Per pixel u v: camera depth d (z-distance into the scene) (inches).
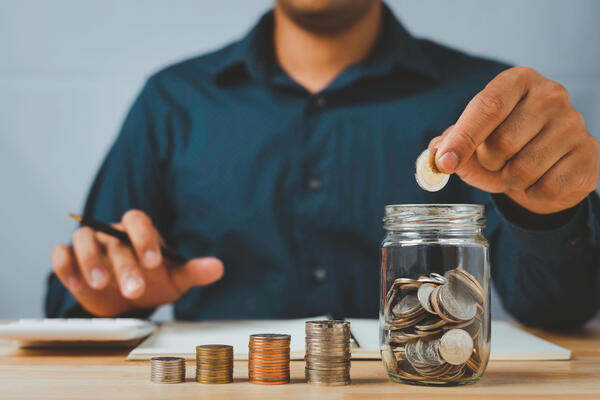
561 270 32.3
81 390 18.5
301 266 45.8
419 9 69.2
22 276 66.1
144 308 36.7
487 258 19.1
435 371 18.6
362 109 47.5
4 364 23.1
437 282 18.3
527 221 27.1
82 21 68.1
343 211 46.1
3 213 66.2
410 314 18.4
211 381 19.4
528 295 34.1
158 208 50.2
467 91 48.8
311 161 46.9
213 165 47.9
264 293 45.7
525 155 20.9
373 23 49.4
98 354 25.2
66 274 32.9
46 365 22.9
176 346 24.9
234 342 25.7
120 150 50.4
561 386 19.2
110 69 68.4
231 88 50.4
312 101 48.1
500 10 69.0
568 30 68.6
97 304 34.3
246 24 69.4
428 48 53.2
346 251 46.1
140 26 68.7
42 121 67.0
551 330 35.1
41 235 66.4
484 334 18.7
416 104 47.7
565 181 21.5
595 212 28.6
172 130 50.6
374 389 18.6
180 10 69.0
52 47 67.9
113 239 32.1
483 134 19.6
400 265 18.6
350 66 48.1
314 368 19.2
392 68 47.9
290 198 46.5
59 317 39.3
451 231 18.4
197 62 54.0
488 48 69.1
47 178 66.6
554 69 68.9
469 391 18.4
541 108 20.6
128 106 68.0
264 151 47.3
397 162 46.8
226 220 46.8
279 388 18.9
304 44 49.2
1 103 66.7
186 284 34.8
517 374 21.2
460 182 47.2
